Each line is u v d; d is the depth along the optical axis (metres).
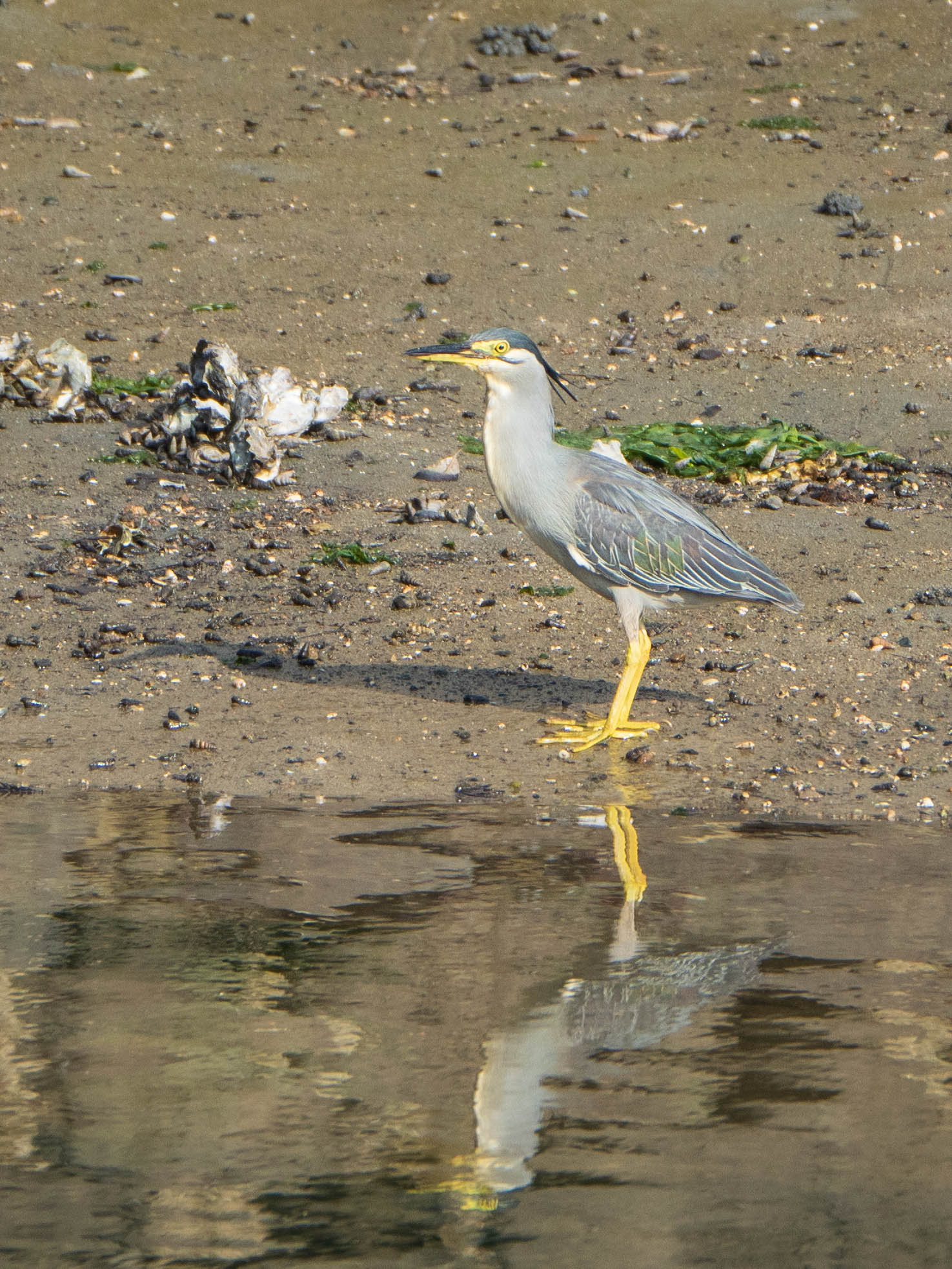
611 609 13.43
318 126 25.16
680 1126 5.60
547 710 11.44
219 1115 5.65
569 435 16.59
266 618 13.08
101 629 12.70
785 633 12.77
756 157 24.02
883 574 13.90
